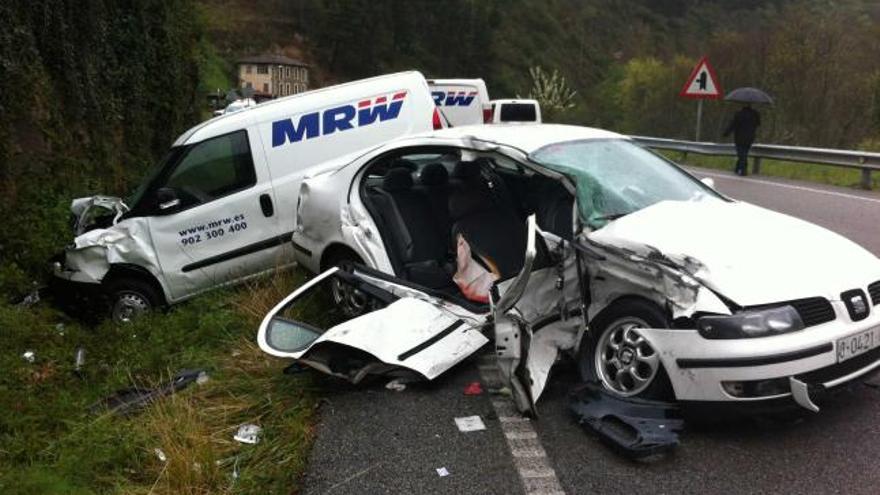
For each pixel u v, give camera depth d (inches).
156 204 269.1
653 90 1157.7
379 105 284.2
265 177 271.7
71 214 311.0
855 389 168.1
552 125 222.8
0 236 290.0
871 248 309.6
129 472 148.5
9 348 218.1
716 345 139.4
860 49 891.4
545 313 172.1
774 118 861.2
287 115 275.7
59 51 358.9
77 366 217.3
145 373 209.3
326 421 164.9
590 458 142.9
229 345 221.0
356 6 2375.7
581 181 175.3
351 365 184.2
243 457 151.3
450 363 179.6
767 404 139.8
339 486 137.6
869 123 832.9
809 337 139.4
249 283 273.7
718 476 134.7
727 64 969.5
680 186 198.1
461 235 206.1
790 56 853.2
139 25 450.6
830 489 129.4
